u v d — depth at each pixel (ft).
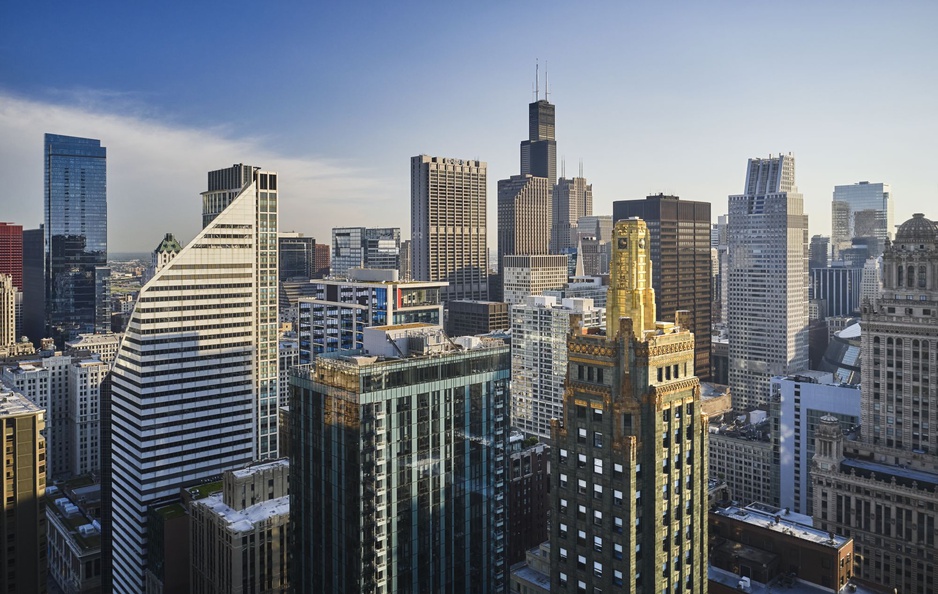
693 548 455.63
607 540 432.25
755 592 602.03
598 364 442.91
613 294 455.63
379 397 515.09
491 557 600.80
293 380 569.64
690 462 453.17
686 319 476.95
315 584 554.87
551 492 469.57
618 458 426.92
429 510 550.36
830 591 606.55
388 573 524.11
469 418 577.02
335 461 528.22
